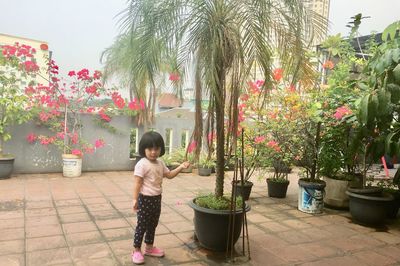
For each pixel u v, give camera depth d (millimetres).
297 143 4711
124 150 6816
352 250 3340
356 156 4715
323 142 4711
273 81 2723
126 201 4590
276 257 3088
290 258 3080
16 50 5477
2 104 5430
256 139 4625
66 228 3518
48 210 4074
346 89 4484
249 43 2574
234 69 2555
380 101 3297
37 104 5828
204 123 2789
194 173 6883
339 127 4578
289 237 3617
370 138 4230
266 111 4621
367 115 3375
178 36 2707
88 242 3191
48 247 3041
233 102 2643
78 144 6266
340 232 3848
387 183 4867
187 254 3055
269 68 2643
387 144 3672
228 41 2561
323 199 4578
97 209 4191
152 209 2854
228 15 2688
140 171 2789
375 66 3318
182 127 7461
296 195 5484
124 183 5676
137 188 2791
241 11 2676
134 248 2965
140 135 6961
